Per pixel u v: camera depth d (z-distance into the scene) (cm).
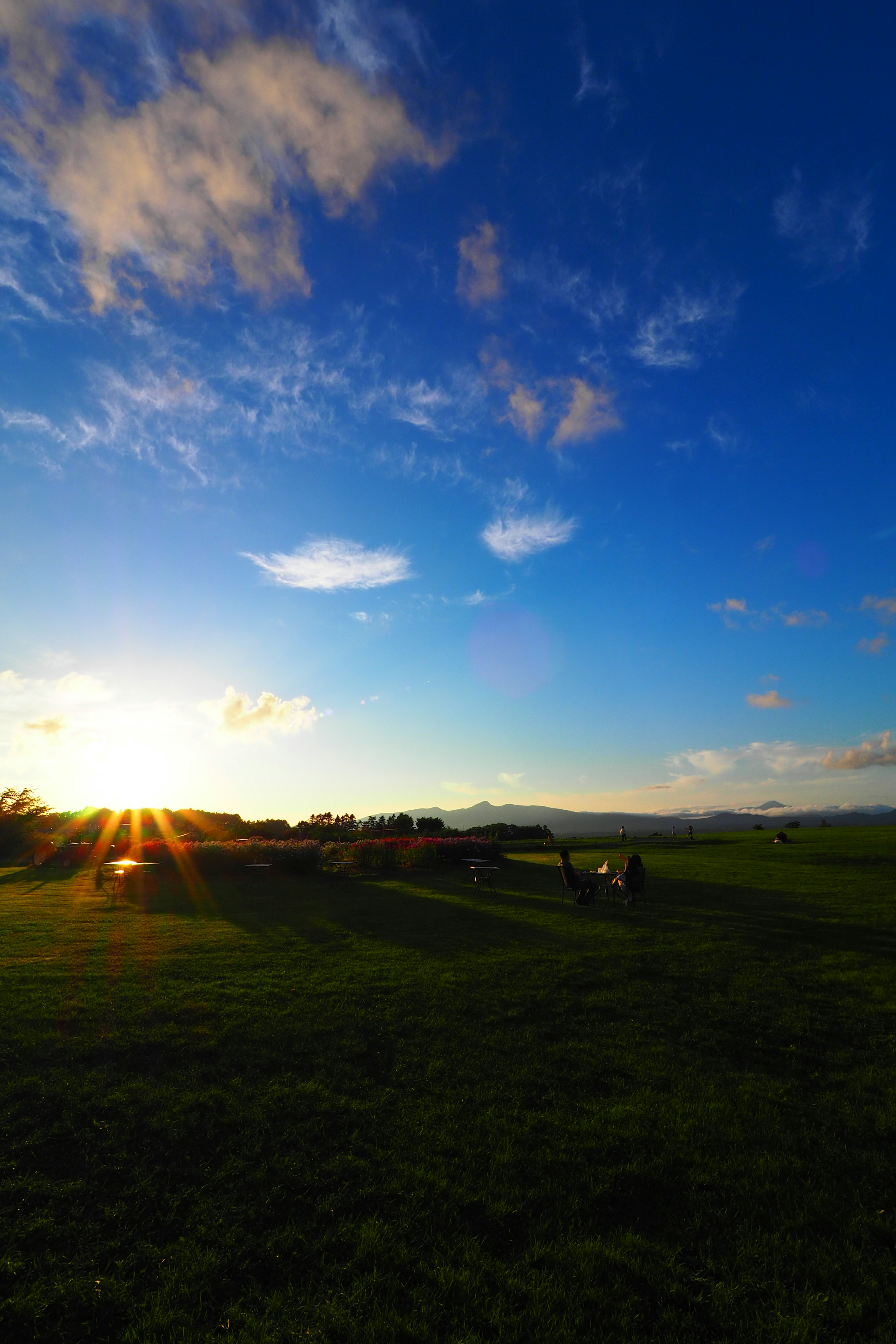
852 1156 506
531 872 2798
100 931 1395
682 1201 456
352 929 1416
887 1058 696
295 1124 551
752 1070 670
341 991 912
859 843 3781
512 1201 452
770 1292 373
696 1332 345
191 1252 402
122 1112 568
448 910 1702
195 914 1655
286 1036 739
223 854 2658
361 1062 679
